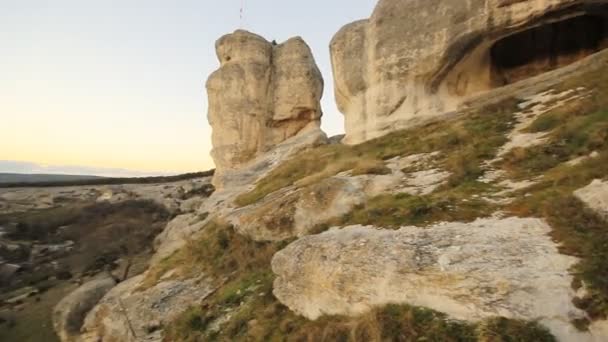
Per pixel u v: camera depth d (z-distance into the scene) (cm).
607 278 626
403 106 1912
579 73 1508
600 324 593
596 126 1066
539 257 702
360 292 845
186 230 2470
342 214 1229
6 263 3269
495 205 922
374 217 1046
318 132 2759
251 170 2684
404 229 927
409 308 753
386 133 1931
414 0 1872
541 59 1831
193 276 1529
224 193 2628
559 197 844
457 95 1905
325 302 911
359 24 2170
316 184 1406
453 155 1330
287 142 2831
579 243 706
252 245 1437
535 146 1137
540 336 598
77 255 3397
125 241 3494
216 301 1238
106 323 1564
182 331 1175
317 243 1012
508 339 611
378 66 1981
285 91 2956
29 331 2039
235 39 2991
